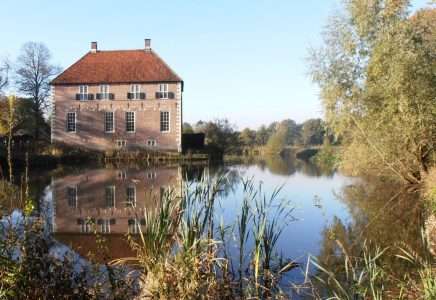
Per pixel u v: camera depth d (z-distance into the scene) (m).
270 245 5.86
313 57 15.95
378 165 16.97
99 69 35.31
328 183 18.11
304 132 71.44
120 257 6.48
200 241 4.34
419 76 13.37
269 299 4.71
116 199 13.18
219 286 4.22
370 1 14.45
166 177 19.48
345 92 15.52
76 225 9.40
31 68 36.91
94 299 3.73
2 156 20.30
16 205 4.40
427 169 15.10
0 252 3.20
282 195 14.05
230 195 12.95
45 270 3.64
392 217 10.20
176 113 34.28
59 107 34.72
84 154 32.09
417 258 5.57
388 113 14.26
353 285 4.41
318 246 7.54
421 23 14.04
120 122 34.50
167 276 3.66
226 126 48.47
